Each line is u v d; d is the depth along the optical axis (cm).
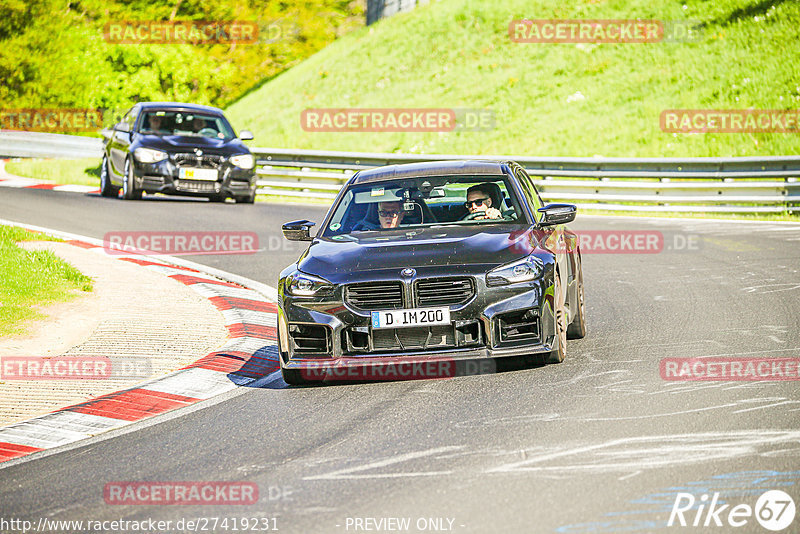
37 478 1983
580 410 2217
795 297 3606
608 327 3256
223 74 14012
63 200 7125
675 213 6769
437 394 2458
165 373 2869
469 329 2544
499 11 13038
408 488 1755
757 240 5269
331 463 1945
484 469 1834
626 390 2381
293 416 2356
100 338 3278
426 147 10356
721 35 10894
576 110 10375
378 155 7956
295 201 7838
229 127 7406
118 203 7025
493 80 11444
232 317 3644
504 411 2245
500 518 1572
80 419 2434
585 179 7688
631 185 6912
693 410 2170
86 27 13888
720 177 6819
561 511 1588
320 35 17700
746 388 2347
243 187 7031
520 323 2561
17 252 4366
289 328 2619
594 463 1830
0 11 13425
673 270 4444
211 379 2808
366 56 13238
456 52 12425
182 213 6569
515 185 2992
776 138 8856
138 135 7081
